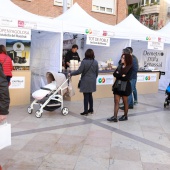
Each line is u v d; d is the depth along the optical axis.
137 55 12.72
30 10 13.93
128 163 4.15
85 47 11.80
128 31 10.16
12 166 3.86
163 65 12.48
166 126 6.45
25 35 7.38
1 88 2.56
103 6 17.14
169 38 11.62
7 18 6.96
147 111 8.00
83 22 9.10
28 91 7.99
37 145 4.72
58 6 14.99
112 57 11.21
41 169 3.80
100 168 3.92
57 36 8.53
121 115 7.24
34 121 6.25
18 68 8.48
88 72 6.69
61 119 6.53
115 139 5.27
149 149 4.81
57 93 6.86
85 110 7.00
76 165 3.99
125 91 6.33
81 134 5.46
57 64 8.63
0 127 2.73
